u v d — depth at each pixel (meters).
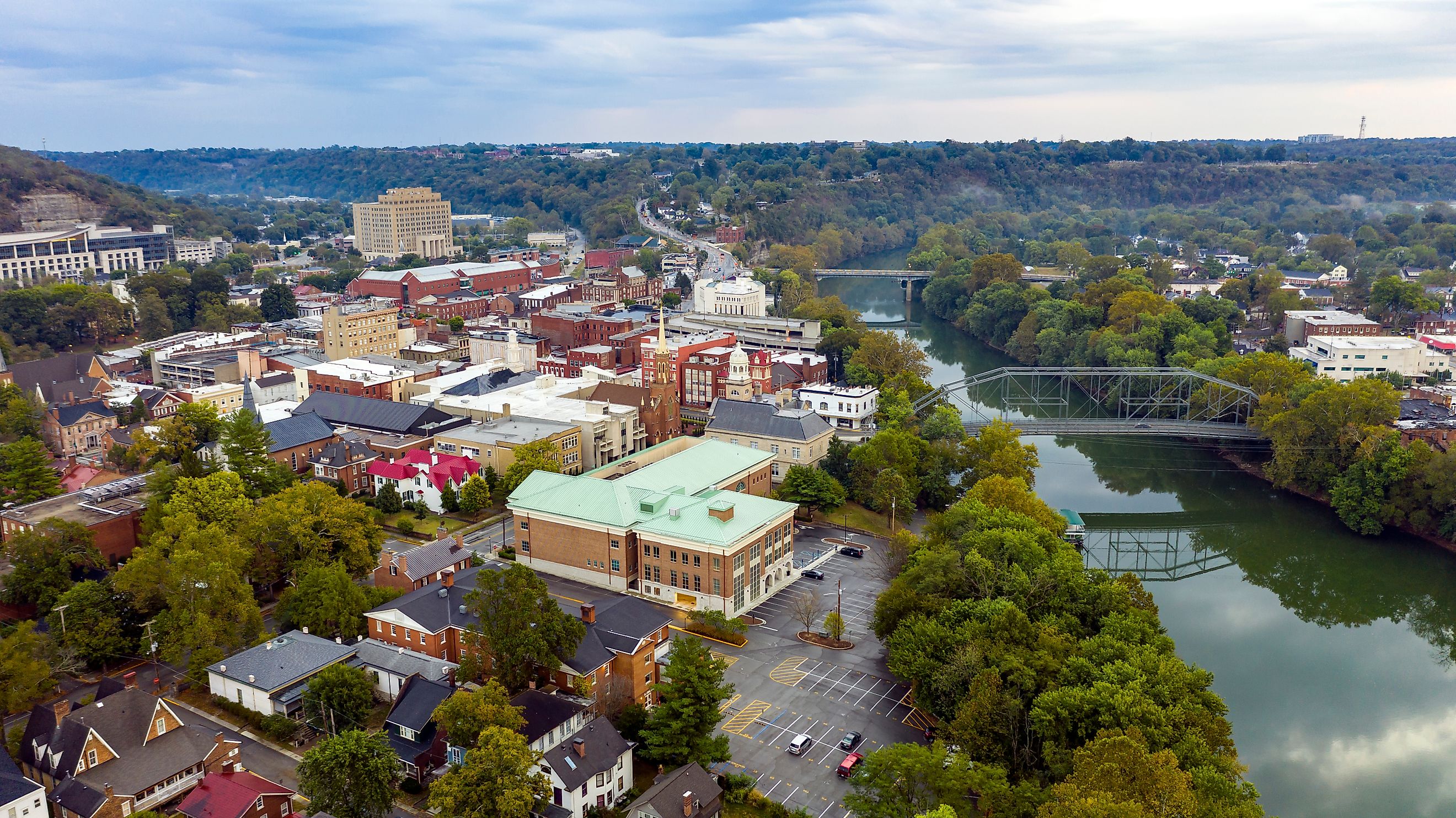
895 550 179.50
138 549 152.12
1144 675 120.56
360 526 177.75
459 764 120.25
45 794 111.75
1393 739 146.25
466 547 193.00
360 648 142.75
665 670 129.50
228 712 136.62
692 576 169.38
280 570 172.88
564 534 182.25
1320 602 198.25
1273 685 162.25
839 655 156.75
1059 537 186.38
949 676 127.38
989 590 147.88
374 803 109.25
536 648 126.81
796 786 122.69
